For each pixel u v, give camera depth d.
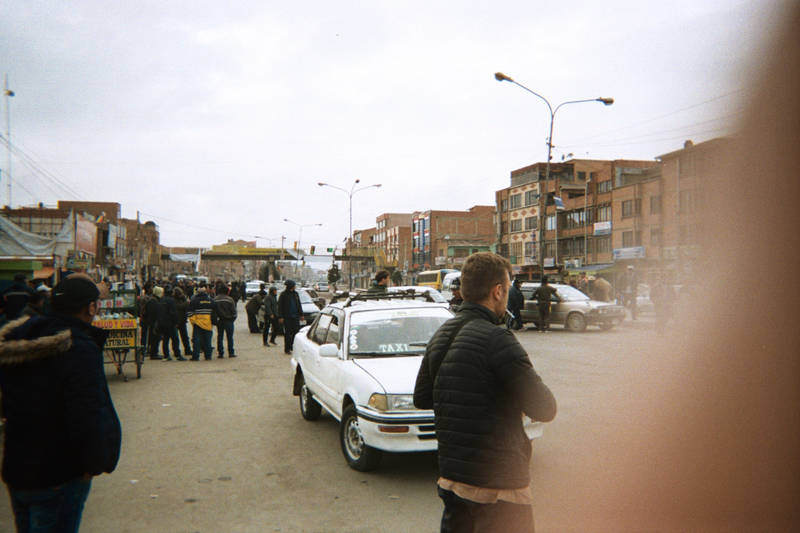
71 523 2.80
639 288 29.11
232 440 6.63
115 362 10.97
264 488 5.04
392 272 85.69
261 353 15.03
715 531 3.79
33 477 2.66
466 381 2.38
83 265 24.86
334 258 73.00
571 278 50.75
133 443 6.53
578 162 65.44
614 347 14.72
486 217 94.94
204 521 4.34
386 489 4.98
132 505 4.67
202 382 10.57
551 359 12.65
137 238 63.19
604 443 5.99
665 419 6.34
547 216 61.69
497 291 2.62
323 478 5.29
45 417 2.67
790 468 4.46
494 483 2.30
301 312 14.71
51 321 2.76
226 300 14.13
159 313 13.40
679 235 36.53
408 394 5.05
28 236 19.30
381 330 6.29
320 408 7.52
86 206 68.69
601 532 3.90
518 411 2.42
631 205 46.03
